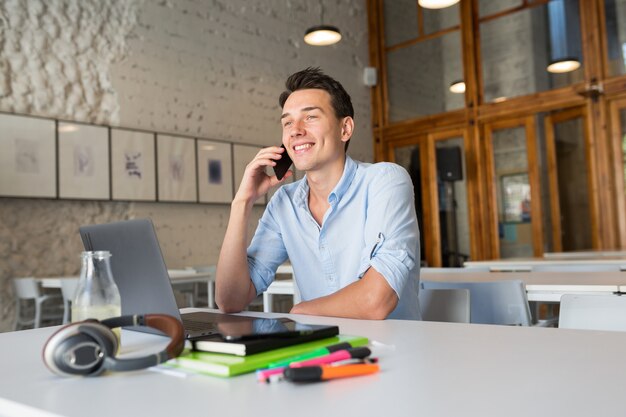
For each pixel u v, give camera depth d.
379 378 0.67
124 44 5.23
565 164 6.26
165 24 5.58
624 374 0.64
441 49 7.33
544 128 6.43
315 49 7.18
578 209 6.15
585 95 6.06
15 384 0.71
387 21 7.87
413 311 1.49
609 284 1.83
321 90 1.56
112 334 0.74
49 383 0.71
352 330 1.04
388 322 1.14
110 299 0.90
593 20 6.12
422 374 0.68
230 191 5.96
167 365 0.78
